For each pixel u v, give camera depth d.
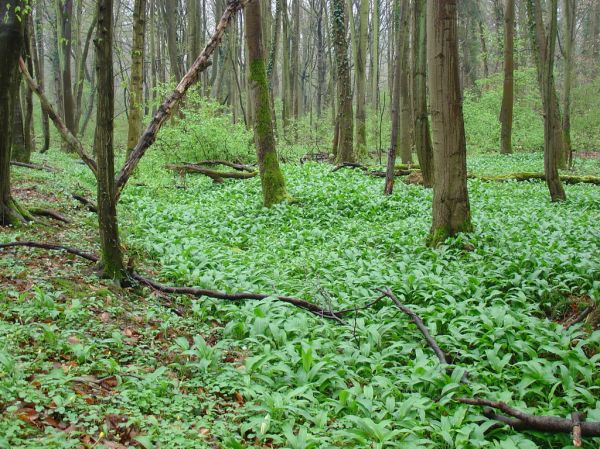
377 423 4.24
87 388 4.31
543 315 7.24
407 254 9.46
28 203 10.76
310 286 7.50
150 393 4.31
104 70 6.38
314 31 47.34
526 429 4.31
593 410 4.42
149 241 9.78
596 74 40.69
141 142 7.05
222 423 4.10
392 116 14.45
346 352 5.54
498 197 15.10
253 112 13.40
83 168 18.12
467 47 45.28
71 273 6.91
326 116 37.25
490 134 32.91
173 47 27.64
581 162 26.77
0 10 7.61
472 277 7.59
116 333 5.19
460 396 4.73
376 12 33.41
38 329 5.04
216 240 10.75
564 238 9.96
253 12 12.85
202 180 17.45
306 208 13.12
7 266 6.70
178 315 6.65
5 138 8.37
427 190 15.50
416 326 6.28
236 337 6.01
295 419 4.37
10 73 7.95
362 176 18.23
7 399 3.76
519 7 43.09
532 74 35.19
